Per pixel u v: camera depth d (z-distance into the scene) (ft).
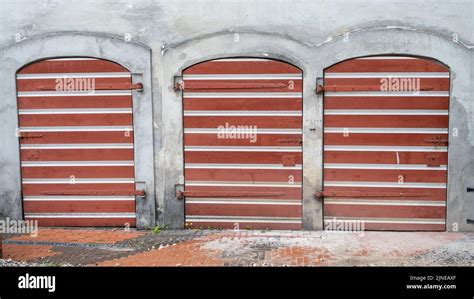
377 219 29.60
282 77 29.25
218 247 27.32
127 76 29.81
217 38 29.25
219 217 30.22
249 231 29.84
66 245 27.91
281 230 29.91
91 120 30.17
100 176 30.35
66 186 30.50
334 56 28.84
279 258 25.76
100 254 26.58
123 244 27.99
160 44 29.53
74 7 29.66
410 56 28.76
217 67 29.45
